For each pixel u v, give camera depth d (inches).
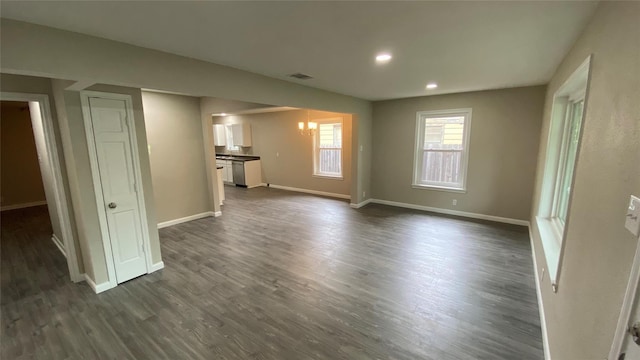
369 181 252.8
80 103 105.5
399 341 85.5
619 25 48.5
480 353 80.6
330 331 90.2
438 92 192.5
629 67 42.6
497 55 103.8
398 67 121.4
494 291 111.3
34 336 90.0
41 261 143.5
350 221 202.7
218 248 157.6
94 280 115.0
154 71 95.3
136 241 125.2
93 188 111.4
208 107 204.2
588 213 57.4
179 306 104.7
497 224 191.0
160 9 65.1
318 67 120.3
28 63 71.9
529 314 97.2
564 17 69.7
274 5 63.7
